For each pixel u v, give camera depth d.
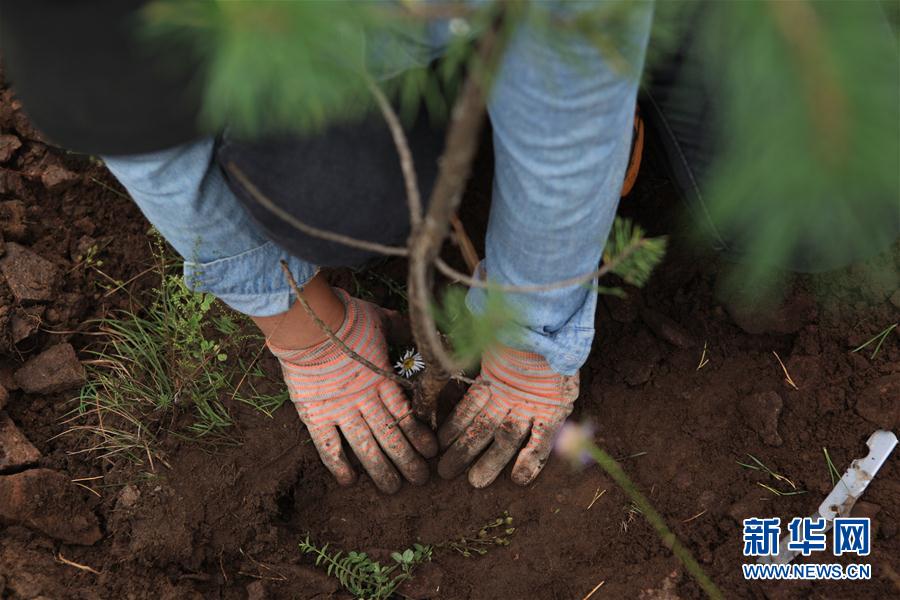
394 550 2.26
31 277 2.36
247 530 2.22
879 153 0.71
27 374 2.30
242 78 0.79
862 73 0.71
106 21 1.13
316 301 2.01
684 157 1.87
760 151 0.76
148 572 2.12
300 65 0.81
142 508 2.19
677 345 2.39
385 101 0.97
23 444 2.20
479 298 1.79
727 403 2.32
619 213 2.49
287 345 2.06
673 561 2.16
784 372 2.32
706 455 2.28
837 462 2.20
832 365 2.29
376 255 1.77
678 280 2.44
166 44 1.11
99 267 2.51
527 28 1.02
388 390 2.24
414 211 1.03
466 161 0.94
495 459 2.25
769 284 2.29
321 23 0.77
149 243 2.56
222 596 2.16
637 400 2.38
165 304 2.37
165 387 2.37
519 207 1.49
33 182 2.54
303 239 1.61
